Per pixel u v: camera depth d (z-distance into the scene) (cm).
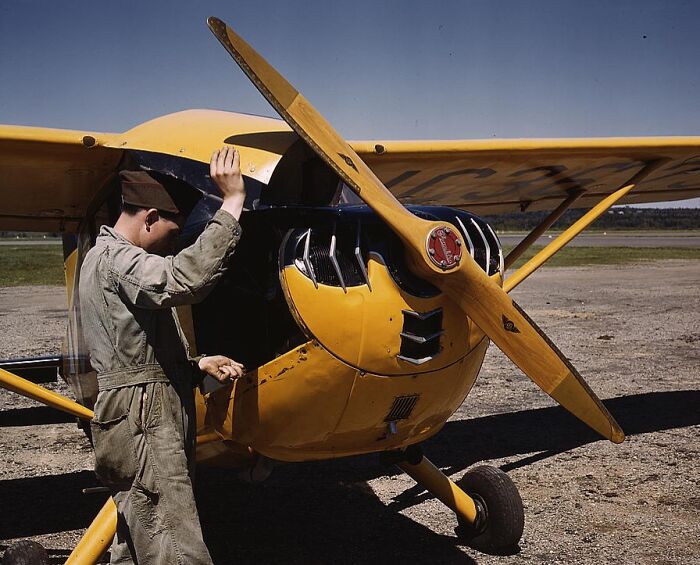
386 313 264
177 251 288
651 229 8625
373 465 504
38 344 1009
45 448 560
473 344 287
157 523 228
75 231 414
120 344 227
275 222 278
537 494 442
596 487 451
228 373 255
